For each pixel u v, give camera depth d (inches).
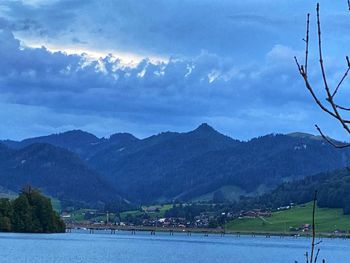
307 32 326.0
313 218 426.9
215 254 7239.2
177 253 7273.6
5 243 7317.9
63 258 5797.2
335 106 309.7
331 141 339.3
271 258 6633.9
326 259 6717.5
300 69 319.0
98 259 5900.6
